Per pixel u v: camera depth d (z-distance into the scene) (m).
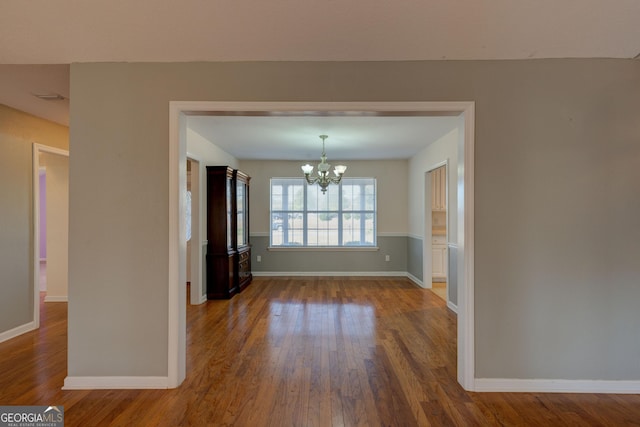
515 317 2.40
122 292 2.43
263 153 6.08
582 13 2.07
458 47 2.30
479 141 2.40
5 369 2.72
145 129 2.43
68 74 2.63
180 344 2.49
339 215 6.94
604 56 2.37
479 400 2.29
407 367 2.78
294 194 6.93
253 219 6.89
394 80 2.41
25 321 3.62
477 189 2.40
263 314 4.28
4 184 3.41
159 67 2.44
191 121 4.00
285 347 3.20
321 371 2.70
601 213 2.39
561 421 2.06
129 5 2.04
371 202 6.94
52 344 3.27
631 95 2.38
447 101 2.40
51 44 2.29
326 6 2.04
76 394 2.35
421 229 5.93
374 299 5.05
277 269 6.92
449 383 2.52
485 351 2.41
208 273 5.09
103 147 2.43
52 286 4.94
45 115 3.70
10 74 2.63
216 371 2.70
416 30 2.19
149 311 2.43
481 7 2.04
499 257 2.40
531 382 2.40
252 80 2.43
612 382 2.39
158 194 2.44
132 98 2.42
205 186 5.05
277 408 2.19
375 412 2.15
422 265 5.87
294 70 2.43
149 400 2.28
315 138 4.90
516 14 2.08
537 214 2.40
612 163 2.39
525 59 2.39
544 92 2.39
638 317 2.39
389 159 6.79
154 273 2.43
